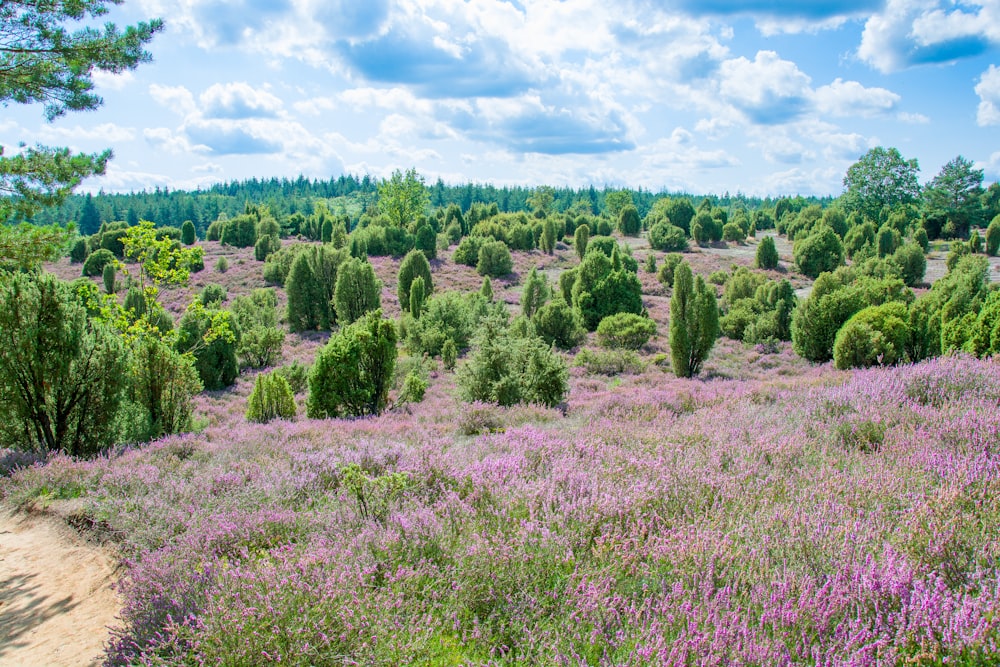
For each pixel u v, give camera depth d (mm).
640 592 3070
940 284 25219
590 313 36906
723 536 3516
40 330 9375
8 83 7129
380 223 82125
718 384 15469
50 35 7121
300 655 2545
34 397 9484
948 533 3094
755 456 5297
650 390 14133
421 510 4172
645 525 3762
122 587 3828
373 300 39406
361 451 7023
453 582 3230
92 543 5363
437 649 2803
